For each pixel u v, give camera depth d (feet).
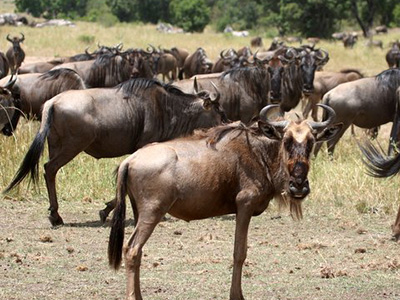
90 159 115.85
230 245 82.28
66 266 72.90
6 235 84.43
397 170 83.05
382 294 66.08
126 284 63.46
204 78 124.88
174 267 73.15
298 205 62.34
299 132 57.41
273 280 69.67
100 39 402.11
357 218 95.61
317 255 78.95
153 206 58.29
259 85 126.72
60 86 127.65
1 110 114.83
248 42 442.50
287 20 581.53
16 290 64.75
